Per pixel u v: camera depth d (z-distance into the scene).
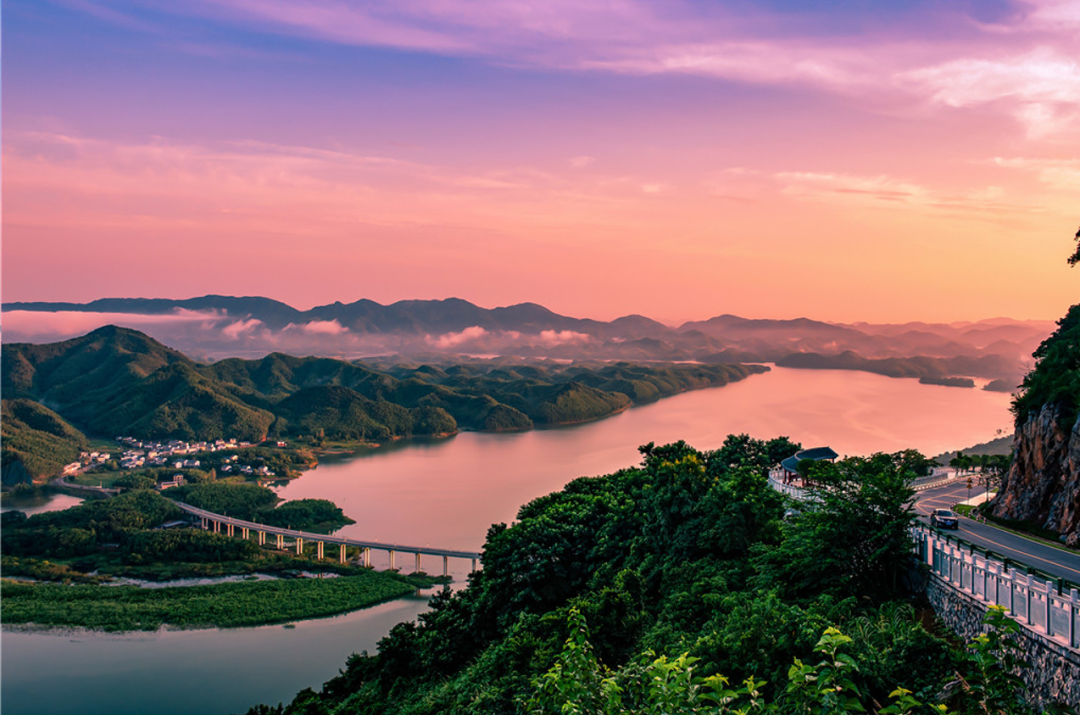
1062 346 75.56
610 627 54.50
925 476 97.69
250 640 166.00
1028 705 30.91
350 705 76.38
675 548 62.44
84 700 133.88
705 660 36.91
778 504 62.47
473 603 78.62
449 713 55.16
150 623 176.12
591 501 87.88
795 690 21.17
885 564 44.34
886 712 20.22
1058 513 59.69
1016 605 33.16
